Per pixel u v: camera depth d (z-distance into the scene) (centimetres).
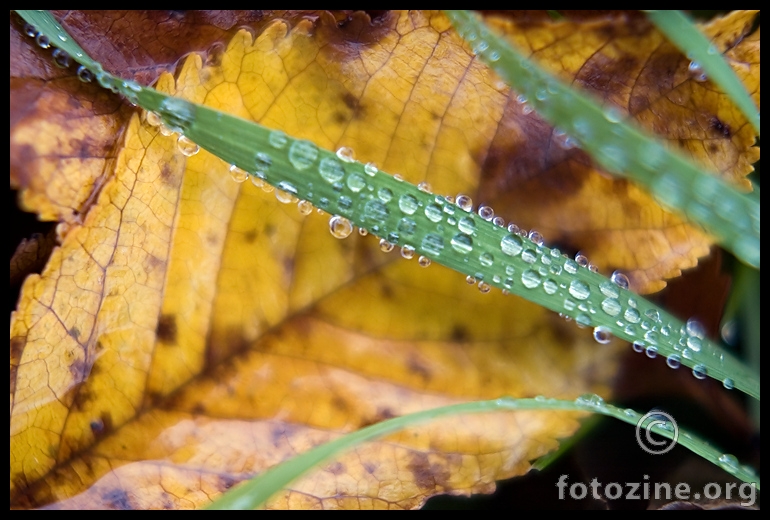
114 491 20
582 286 20
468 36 21
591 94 21
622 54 21
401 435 20
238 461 20
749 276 21
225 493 20
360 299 20
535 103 21
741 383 21
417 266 20
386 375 20
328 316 20
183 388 20
